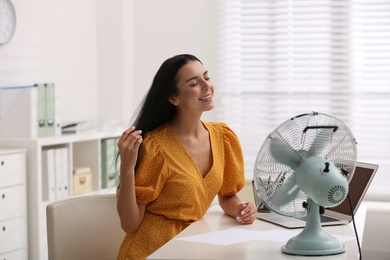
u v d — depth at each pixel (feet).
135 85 17.98
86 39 17.53
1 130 13.98
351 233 7.79
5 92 13.92
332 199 6.60
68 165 14.67
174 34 17.67
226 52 17.34
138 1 17.84
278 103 17.19
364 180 8.86
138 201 8.16
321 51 16.89
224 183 8.96
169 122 8.68
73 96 17.03
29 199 13.51
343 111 16.87
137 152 7.89
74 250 8.27
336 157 7.12
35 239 13.50
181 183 8.20
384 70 16.58
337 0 16.78
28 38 15.44
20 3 15.19
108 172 16.02
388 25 16.57
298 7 16.99
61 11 16.56
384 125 16.62
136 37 17.93
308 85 17.04
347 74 16.87
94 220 8.55
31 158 13.47
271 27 17.16
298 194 7.06
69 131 15.26
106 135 15.92
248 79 17.34
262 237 7.47
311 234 6.72
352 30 16.69
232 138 8.98
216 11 17.39
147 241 8.16
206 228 8.01
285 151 6.89
